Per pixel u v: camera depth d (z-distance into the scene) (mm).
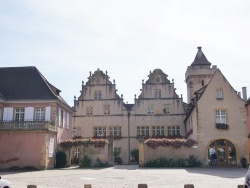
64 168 30797
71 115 39719
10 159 29594
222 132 31938
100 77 44500
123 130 42812
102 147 32250
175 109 43000
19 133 30047
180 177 20109
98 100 43844
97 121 43281
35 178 19969
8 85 33531
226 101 32625
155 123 42781
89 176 21188
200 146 31672
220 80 33156
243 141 31656
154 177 20172
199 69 45875
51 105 31797
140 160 31500
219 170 26672
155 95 43594
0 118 31469
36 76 34250
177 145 31641
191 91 45562
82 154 32219
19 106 31938
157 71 44219
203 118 32312
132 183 16688
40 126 29891
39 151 29438
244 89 42469
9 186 11625
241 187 10594
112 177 20328
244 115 32219
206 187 14859
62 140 34750
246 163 30766
